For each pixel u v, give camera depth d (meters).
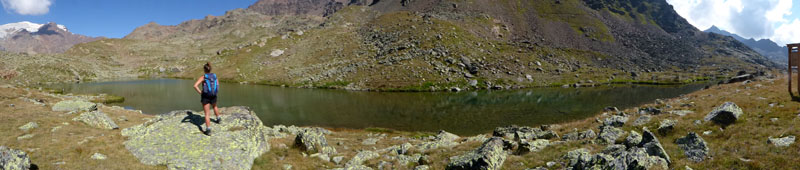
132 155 13.45
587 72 139.50
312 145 19.95
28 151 13.54
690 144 14.97
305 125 50.06
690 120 20.72
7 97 37.84
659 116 25.45
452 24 194.50
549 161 16.34
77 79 164.38
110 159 12.88
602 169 12.16
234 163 13.94
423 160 18.89
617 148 15.64
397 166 18.36
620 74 139.62
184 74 188.88
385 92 103.56
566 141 20.84
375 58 149.75
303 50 187.25
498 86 109.50
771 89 30.23
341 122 52.38
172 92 98.38
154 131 15.39
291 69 154.00
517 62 141.88
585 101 73.00
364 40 186.38
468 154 17.17
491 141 17.69
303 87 119.75
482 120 52.84
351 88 112.06
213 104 15.84
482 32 198.88
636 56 183.00
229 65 182.50
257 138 17.03
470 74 122.25
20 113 25.53
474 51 151.00
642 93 87.19
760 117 18.25
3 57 165.88
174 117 17.12
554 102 72.38
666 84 117.94
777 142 13.60
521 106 67.62
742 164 12.33
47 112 28.09
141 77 189.38
